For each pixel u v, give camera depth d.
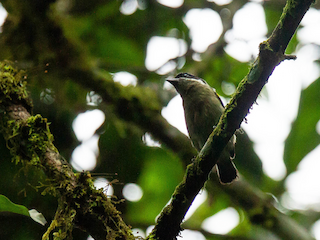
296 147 9.41
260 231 9.65
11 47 9.23
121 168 9.37
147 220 9.34
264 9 10.91
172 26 10.95
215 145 5.31
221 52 10.82
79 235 8.14
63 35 9.38
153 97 9.59
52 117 9.20
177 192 5.40
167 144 9.25
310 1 4.71
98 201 5.04
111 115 9.52
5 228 7.94
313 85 9.36
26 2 9.05
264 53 4.98
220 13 10.93
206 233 9.39
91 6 10.56
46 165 5.27
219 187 8.90
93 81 9.45
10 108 5.77
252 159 9.62
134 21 10.74
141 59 10.71
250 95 5.18
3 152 8.19
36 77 9.25
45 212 8.14
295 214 9.48
